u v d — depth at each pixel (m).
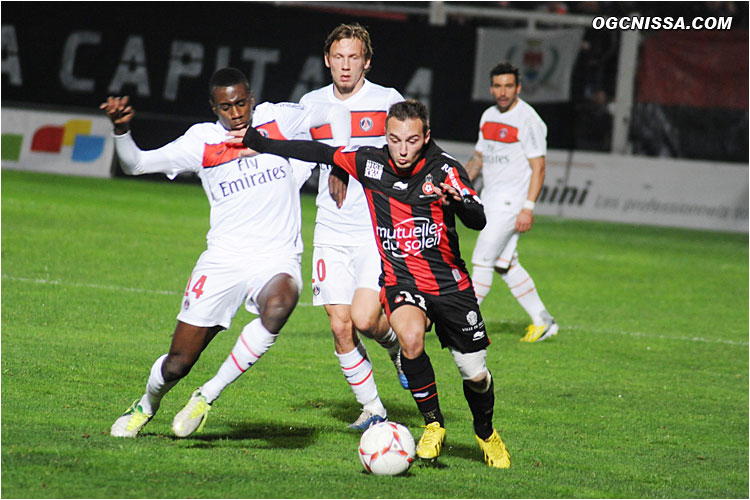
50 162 77.00
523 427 21.42
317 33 75.38
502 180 31.30
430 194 17.00
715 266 53.78
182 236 49.94
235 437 18.56
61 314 29.55
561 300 40.59
